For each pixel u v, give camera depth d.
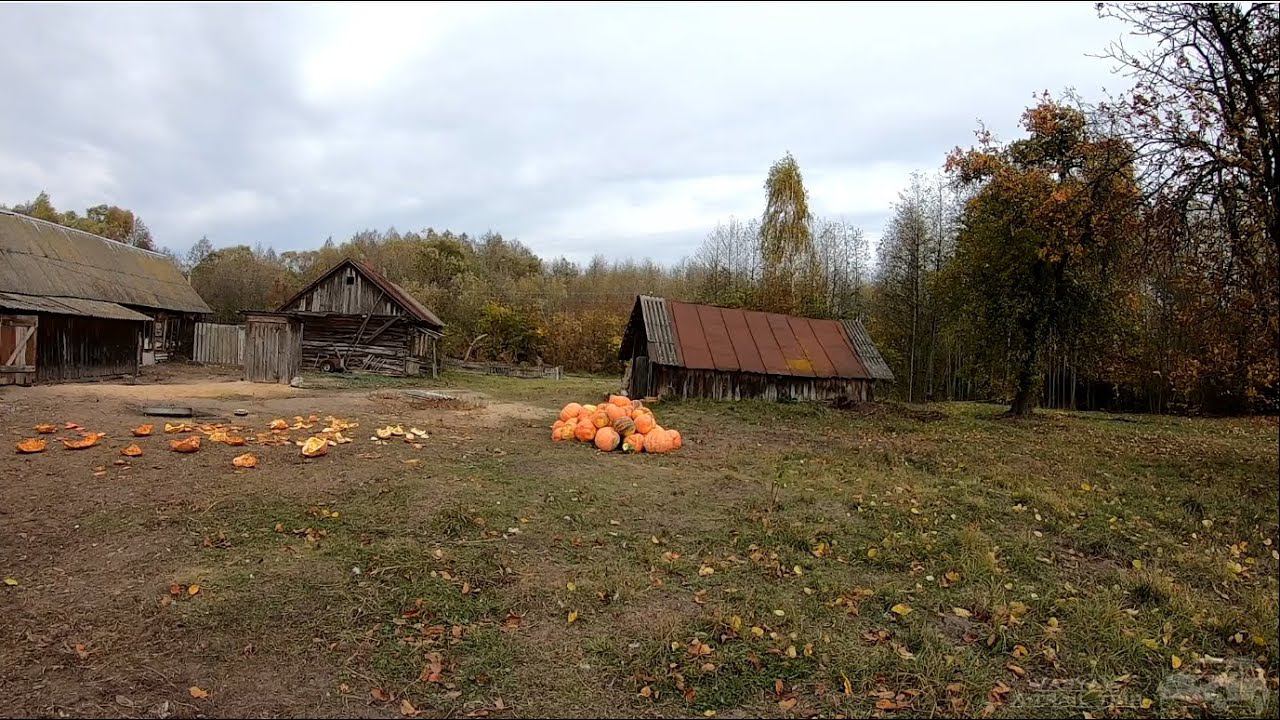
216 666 3.62
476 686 3.56
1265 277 10.19
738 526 6.45
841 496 7.75
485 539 5.71
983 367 21.83
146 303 25.17
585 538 5.91
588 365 43.56
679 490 7.87
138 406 11.44
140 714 3.18
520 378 32.59
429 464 8.47
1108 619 4.50
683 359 18.36
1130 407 29.19
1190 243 11.33
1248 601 5.00
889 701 3.50
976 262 19.62
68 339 16.91
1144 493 8.64
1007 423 18.06
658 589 4.87
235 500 6.36
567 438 11.27
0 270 18.66
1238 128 9.72
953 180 22.72
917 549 5.84
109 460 7.60
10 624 3.95
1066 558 5.94
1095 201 13.29
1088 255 17.00
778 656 3.94
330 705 3.34
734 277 38.25
